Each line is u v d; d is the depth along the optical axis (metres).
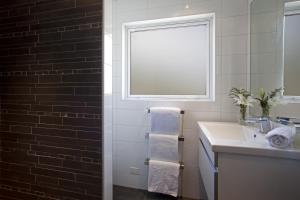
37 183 1.67
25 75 1.69
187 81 2.14
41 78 1.64
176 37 2.16
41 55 1.63
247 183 1.03
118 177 2.28
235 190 1.04
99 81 1.47
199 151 1.85
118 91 2.24
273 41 1.48
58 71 1.58
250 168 1.02
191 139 1.99
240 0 1.81
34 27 1.65
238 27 1.82
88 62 1.49
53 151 1.62
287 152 0.95
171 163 1.95
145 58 2.27
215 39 1.89
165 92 2.22
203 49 2.08
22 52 1.70
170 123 1.97
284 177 0.98
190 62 2.13
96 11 1.46
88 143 1.51
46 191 1.64
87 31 1.49
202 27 2.08
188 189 2.01
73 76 1.54
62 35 1.56
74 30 1.53
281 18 1.40
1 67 1.78
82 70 1.51
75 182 1.55
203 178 1.57
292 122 1.25
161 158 2.00
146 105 2.14
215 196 1.08
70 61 1.54
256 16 1.68
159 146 1.99
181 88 2.16
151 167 2.00
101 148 1.47
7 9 1.73
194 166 1.98
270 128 1.34
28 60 1.68
